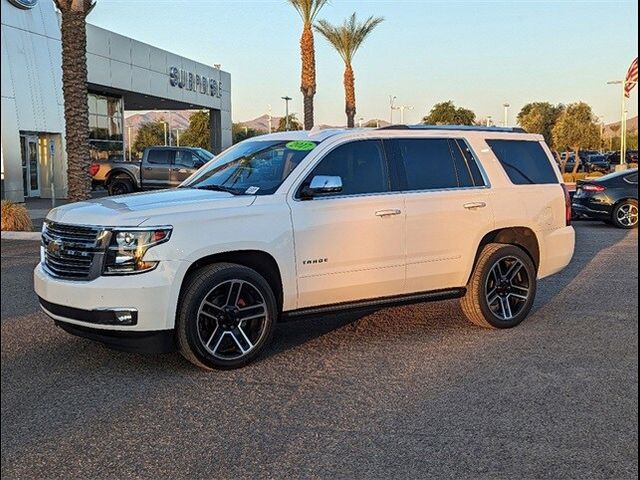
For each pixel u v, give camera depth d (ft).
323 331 22.99
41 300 18.89
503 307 23.45
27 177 90.38
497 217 23.08
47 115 90.17
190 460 13.50
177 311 17.84
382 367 19.11
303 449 13.94
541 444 14.15
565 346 21.20
